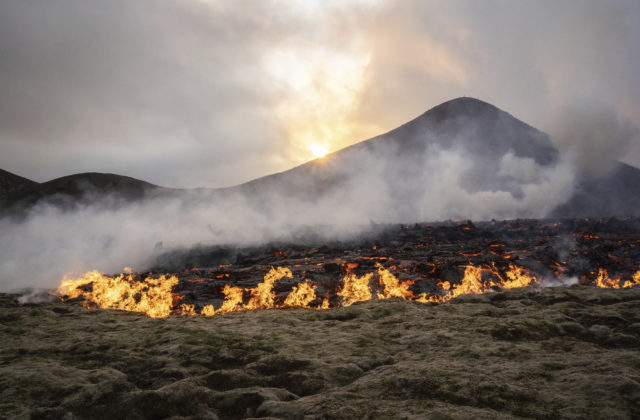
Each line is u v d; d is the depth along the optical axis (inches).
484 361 231.9
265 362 246.4
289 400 201.0
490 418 157.5
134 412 190.5
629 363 211.8
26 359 279.3
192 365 256.7
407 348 278.4
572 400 172.9
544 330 297.3
